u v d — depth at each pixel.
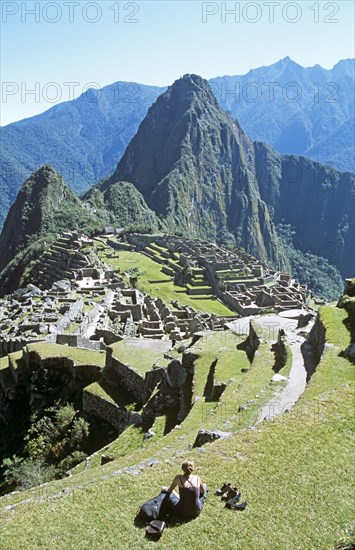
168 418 26.34
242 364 30.39
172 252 168.25
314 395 21.05
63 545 12.65
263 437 16.94
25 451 29.64
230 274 135.62
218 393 26.11
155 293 118.62
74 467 24.48
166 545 12.52
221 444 16.78
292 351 29.94
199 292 127.31
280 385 24.62
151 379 29.44
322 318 30.53
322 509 13.67
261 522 13.18
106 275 114.06
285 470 15.23
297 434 16.98
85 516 13.60
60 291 78.19
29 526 13.34
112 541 12.71
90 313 57.38
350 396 19.38
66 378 34.94
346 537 12.52
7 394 36.12
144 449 21.17
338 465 15.49
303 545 12.51
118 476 15.41
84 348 38.06
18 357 39.91
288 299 106.31
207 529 12.92
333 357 25.09
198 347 33.28
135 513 13.64
